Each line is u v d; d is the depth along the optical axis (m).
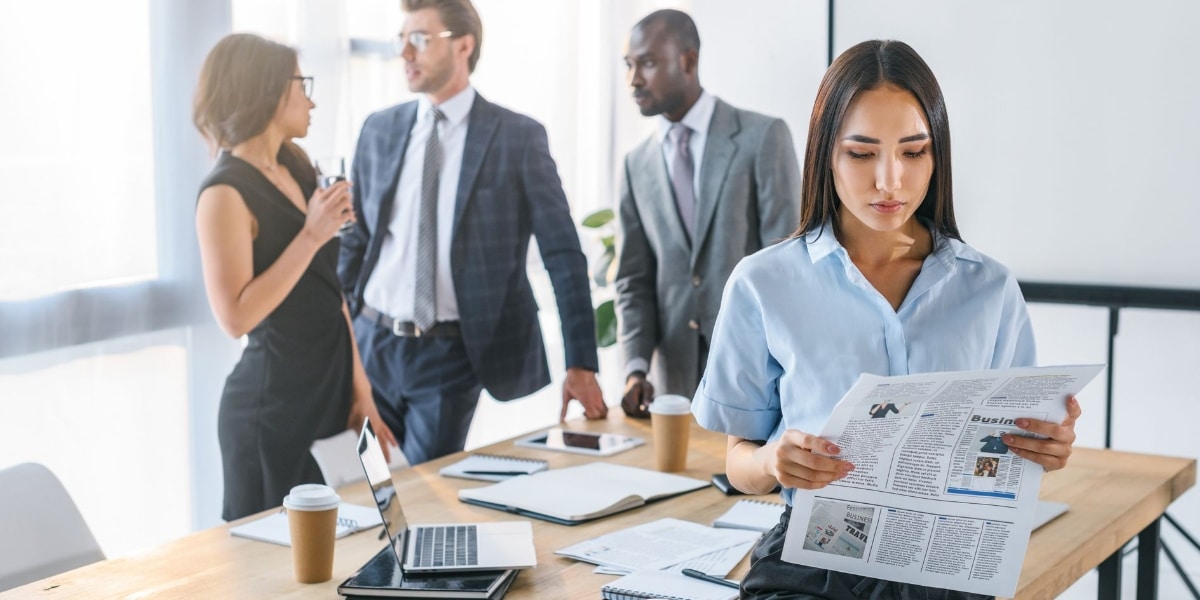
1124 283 3.00
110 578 1.59
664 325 3.24
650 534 1.74
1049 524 1.77
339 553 1.69
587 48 3.69
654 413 2.12
